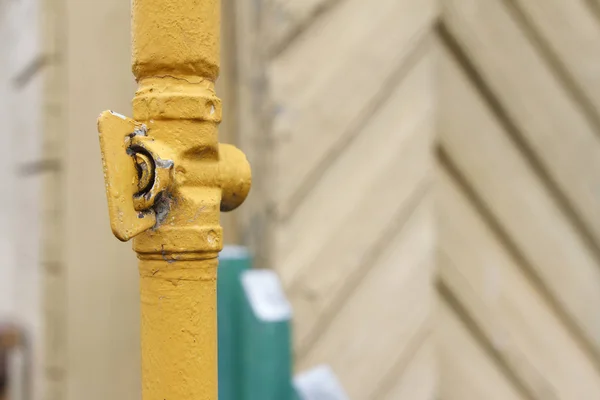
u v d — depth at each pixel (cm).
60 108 113
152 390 81
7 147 158
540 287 141
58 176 114
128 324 119
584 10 138
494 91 133
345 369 120
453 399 134
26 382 130
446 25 129
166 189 80
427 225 129
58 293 114
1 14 160
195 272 81
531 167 138
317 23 114
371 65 120
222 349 111
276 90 110
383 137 123
